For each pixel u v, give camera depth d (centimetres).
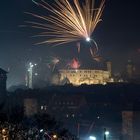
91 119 9062
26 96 9538
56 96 10556
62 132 2780
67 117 9350
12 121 2469
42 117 2842
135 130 8325
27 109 9269
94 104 10500
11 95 9269
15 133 2236
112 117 9312
